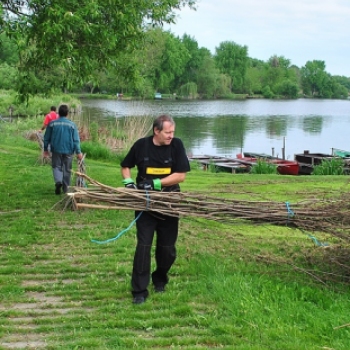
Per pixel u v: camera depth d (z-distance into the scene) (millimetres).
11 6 8664
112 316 4996
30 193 10602
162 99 93562
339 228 5547
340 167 19281
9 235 7660
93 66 9391
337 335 4512
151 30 10711
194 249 6844
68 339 4551
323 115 70125
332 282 5664
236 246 7000
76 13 7992
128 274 6055
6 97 41781
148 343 4438
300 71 150375
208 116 61000
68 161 10305
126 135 20047
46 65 9312
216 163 22938
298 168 23234
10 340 4527
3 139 20875
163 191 5344
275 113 71812
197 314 5012
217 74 106062
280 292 5324
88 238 7539
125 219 8617
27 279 6020
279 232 7891
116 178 12953
